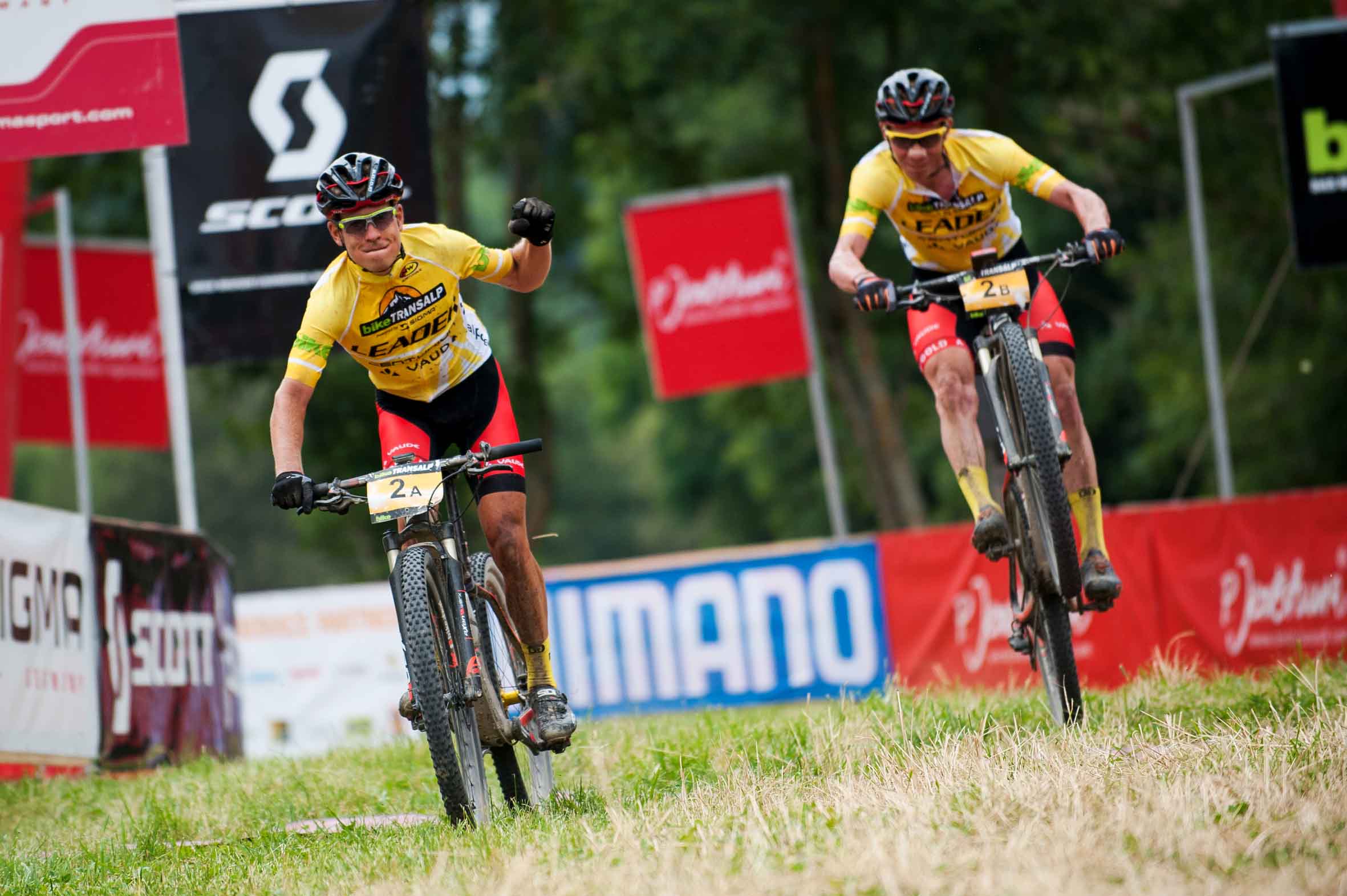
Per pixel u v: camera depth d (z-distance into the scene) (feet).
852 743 69.26
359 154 60.34
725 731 78.95
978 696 97.81
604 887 45.93
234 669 122.62
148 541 108.99
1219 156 288.30
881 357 321.73
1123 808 47.65
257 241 111.04
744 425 354.33
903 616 147.95
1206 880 41.06
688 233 186.80
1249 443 288.30
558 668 152.46
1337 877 40.37
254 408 349.82
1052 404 65.57
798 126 290.76
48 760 94.43
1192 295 292.61
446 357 64.39
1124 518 144.77
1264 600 147.13
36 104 102.17
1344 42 151.02
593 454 599.98
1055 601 69.10
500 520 63.93
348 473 269.85
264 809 75.87
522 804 66.59
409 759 86.02
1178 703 75.72
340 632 158.92
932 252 74.43
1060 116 294.25
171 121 102.63
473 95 273.75
